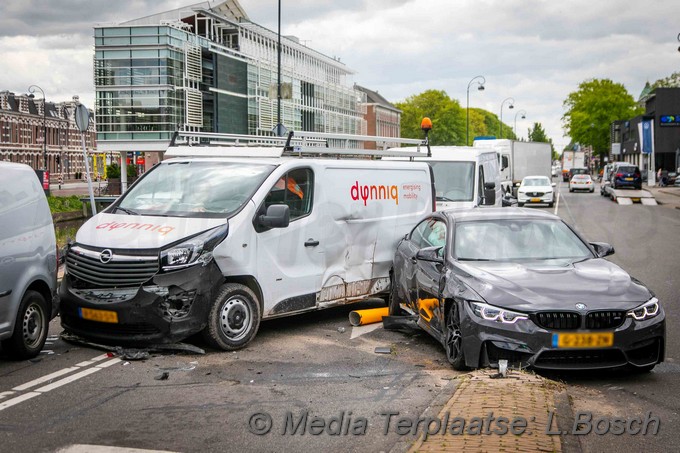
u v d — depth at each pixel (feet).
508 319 19.97
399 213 32.83
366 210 30.83
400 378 20.80
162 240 23.29
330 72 277.03
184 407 17.95
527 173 164.35
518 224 25.25
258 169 26.99
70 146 392.47
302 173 27.94
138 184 27.66
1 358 23.12
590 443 15.43
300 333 27.30
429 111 419.95
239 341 24.26
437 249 24.90
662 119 262.47
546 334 19.63
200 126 200.34
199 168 27.61
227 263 24.12
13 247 21.95
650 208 120.26
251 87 220.02
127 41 187.42
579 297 20.20
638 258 51.83
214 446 15.29
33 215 23.32
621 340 19.81
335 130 280.10
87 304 23.09
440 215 27.17
